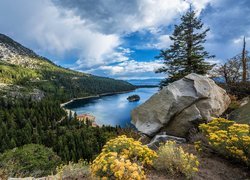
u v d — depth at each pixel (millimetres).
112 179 3434
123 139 4570
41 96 152125
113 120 87250
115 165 3391
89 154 44875
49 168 15867
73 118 85188
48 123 78250
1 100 106188
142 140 9719
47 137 58750
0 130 60656
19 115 80562
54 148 49656
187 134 8320
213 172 4516
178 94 8805
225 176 4383
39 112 91500
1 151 46406
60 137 59000
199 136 6699
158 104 9031
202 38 22609
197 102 8664
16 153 16312
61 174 4422
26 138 56406
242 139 4852
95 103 143625
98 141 52531
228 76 20438
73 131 65250
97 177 3559
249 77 20125
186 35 22844
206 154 5551
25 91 147250
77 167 4652
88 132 62406
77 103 145625
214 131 5980
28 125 68750
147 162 4234
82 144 48125
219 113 9125
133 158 4230
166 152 4379
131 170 3377
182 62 21625
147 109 9398
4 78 175000
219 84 15328
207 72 20766
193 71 20641
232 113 9336
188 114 8406
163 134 8375
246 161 4645
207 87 9102
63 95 168125
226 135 5203
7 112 83062
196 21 22562
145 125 9117
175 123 8531
